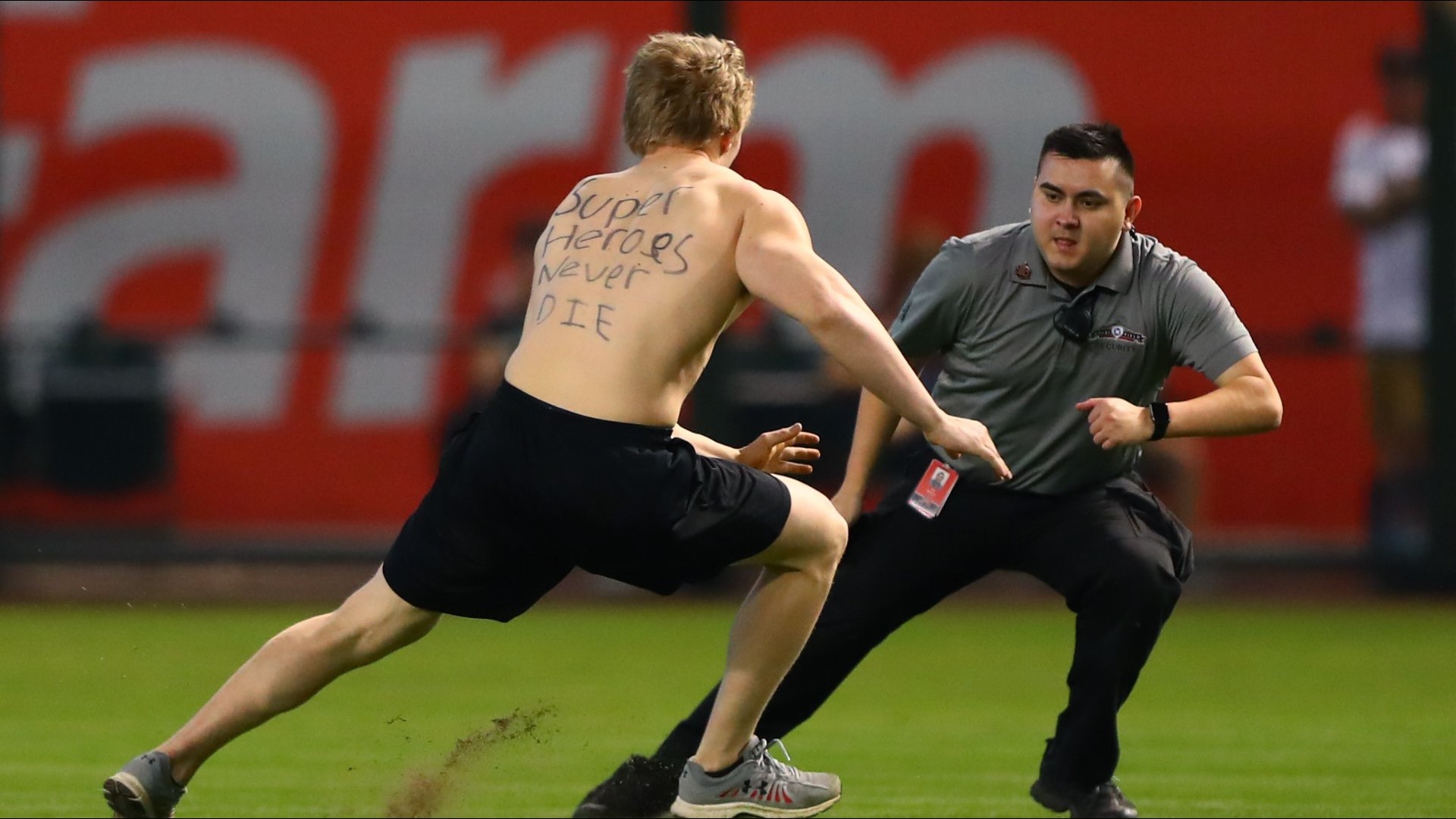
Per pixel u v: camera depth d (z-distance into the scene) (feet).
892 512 58.03
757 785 51.49
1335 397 149.89
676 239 49.08
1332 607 148.77
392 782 69.21
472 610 50.16
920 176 151.02
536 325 49.60
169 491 151.64
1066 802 55.01
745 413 146.20
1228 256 150.51
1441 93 147.64
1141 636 54.44
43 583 162.09
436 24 153.28
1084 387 56.13
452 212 152.87
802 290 47.88
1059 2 150.92
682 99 51.37
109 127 152.56
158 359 151.84
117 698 94.63
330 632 50.29
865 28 151.33
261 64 153.28
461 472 49.24
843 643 57.11
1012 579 165.99
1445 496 148.36
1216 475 149.18
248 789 67.31
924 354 58.03
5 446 150.61
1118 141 54.49
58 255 152.15
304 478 152.25
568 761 75.56
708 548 48.47
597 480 47.55
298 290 152.87
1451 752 79.30
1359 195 150.10
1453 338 147.95
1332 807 64.75
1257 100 150.30
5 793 65.67
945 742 82.48
